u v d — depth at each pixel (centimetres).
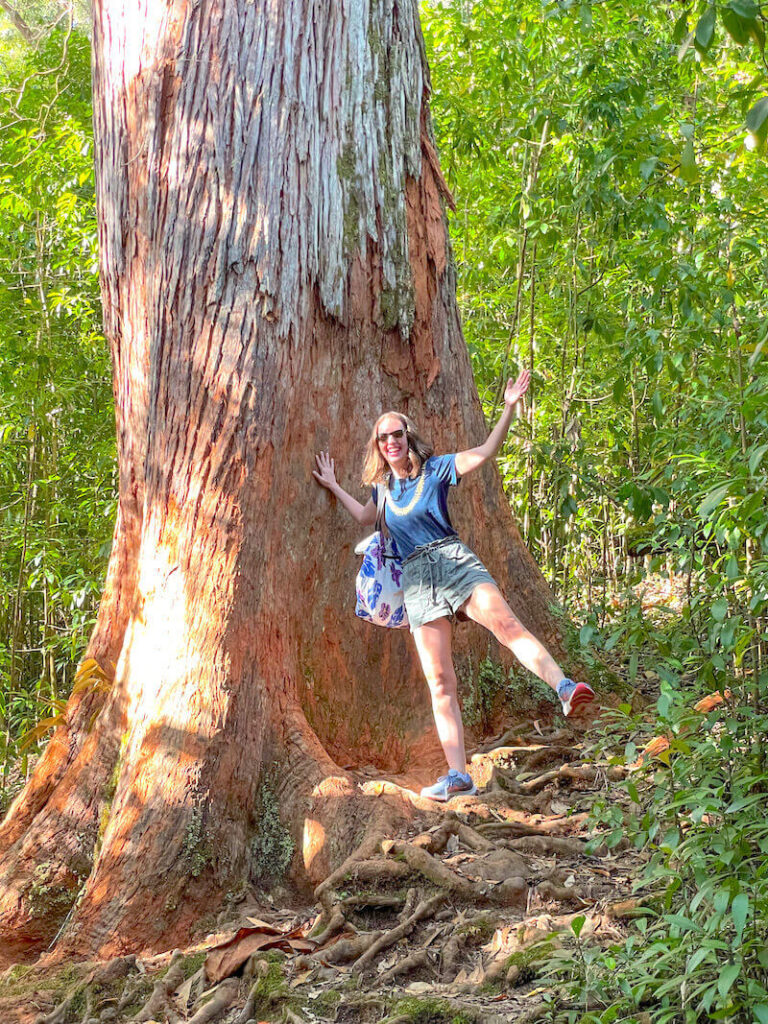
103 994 348
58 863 421
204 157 429
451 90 746
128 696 428
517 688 493
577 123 621
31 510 820
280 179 430
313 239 440
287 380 430
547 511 717
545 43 645
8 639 841
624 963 277
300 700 439
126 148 452
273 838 400
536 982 303
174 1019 323
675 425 618
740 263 502
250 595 415
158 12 439
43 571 735
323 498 452
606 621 621
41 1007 346
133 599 464
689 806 296
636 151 535
